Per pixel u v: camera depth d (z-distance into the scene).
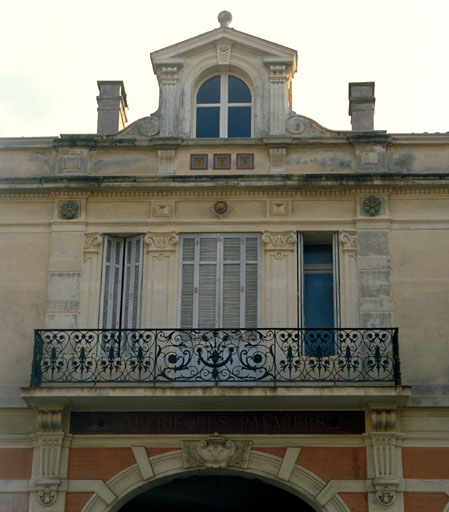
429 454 17.69
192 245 19.50
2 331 18.91
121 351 18.84
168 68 20.75
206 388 17.41
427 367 18.28
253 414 18.05
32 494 17.70
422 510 17.36
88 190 19.70
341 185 19.42
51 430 17.89
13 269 19.33
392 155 19.88
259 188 19.52
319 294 19.38
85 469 17.86
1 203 19.81
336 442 17.83
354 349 18.39
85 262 19.38
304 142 19.91
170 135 20.27
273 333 18.22
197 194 19.67
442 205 19.39
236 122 20.67
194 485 18.89
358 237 19.20
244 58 20.80
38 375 17.92
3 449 18.05
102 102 21.12
